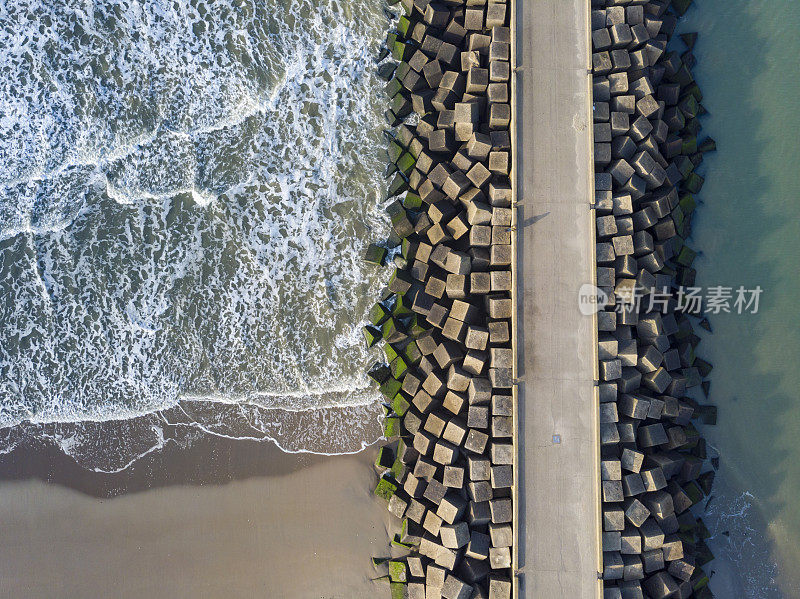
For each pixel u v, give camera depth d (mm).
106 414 12414
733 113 12133
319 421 12070
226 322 12484
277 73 12625
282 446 12055
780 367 11859
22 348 12680
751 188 12062
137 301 12633
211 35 12727
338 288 12367
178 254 12672
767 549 11648
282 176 12594
